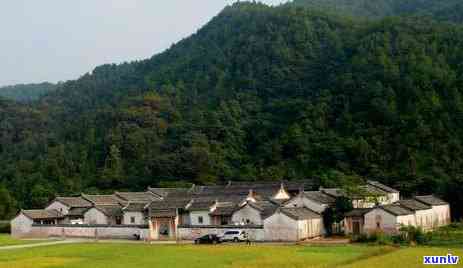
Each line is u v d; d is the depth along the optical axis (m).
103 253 95.69
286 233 114.50
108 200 161.75
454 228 126.94
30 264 83.56
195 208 136.38
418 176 159.88
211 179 193.75
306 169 185.62
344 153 182.25
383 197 141.88
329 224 126.31
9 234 151.62
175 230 126.50
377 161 175.25
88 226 134.12
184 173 199.12
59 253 97.12
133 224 135.75
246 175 190.88
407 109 189.75
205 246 104.19
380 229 113.50
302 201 130.25
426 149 172.50
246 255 87.94
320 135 198.88
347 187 133.38
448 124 178.50
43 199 184.75
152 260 85.12
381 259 75.88
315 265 75.00
